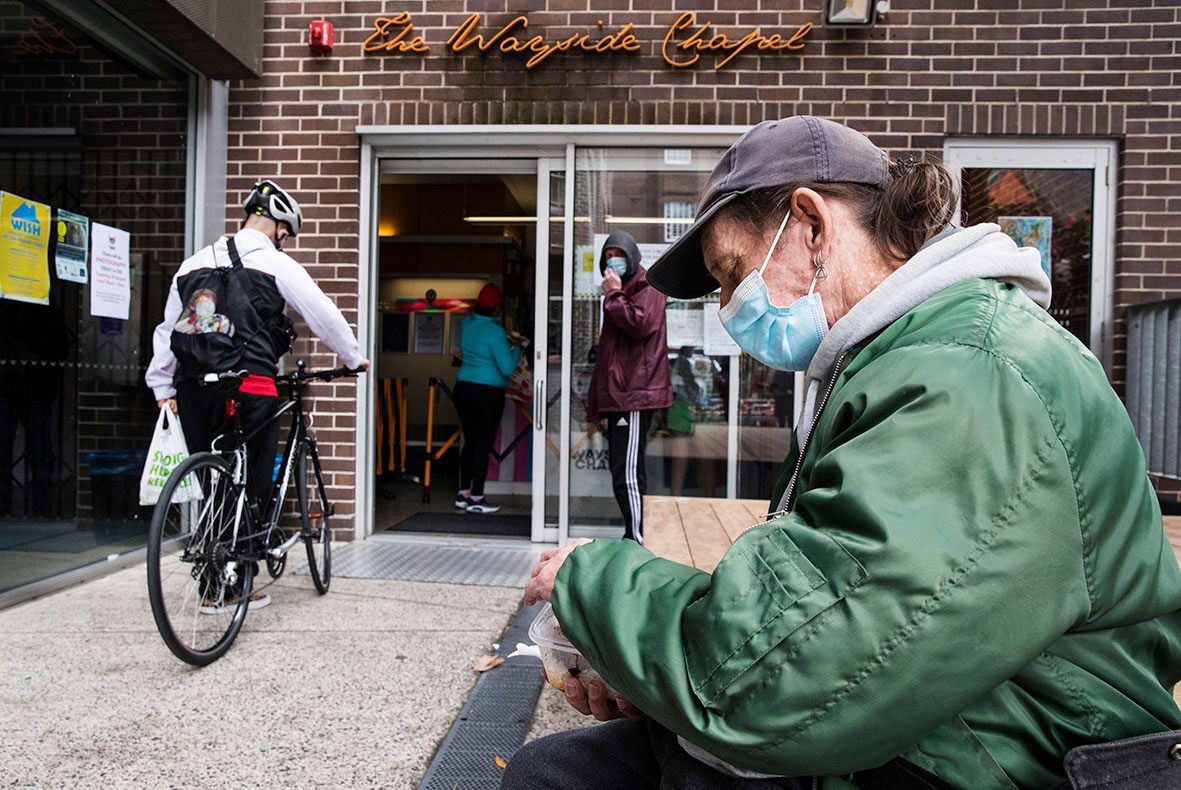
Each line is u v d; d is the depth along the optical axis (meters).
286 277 3.45
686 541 2.35
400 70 4.98
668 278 1.23
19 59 3.75
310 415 5.04
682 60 4.86
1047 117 4.73
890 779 0.79
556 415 5.24
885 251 0.98
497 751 2.38
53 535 4.00
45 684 2.79
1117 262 4.79
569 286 5.11
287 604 3.78
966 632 0.66
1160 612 0.77
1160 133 4.71
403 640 3.32
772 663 0.70
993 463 0.69
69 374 4.09
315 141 5.04
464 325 6.50
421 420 8.81
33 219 3.85
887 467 0.70
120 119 4.38
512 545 5.18
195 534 3.04
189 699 2.70
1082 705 0.78
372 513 5.29
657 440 5.17
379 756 2.35
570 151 5.02
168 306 3.51
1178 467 4.39
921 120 4.78
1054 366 0.74
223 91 5.02
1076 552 0.69
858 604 0.68
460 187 8.49
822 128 0.99
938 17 4.77
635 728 1.16
